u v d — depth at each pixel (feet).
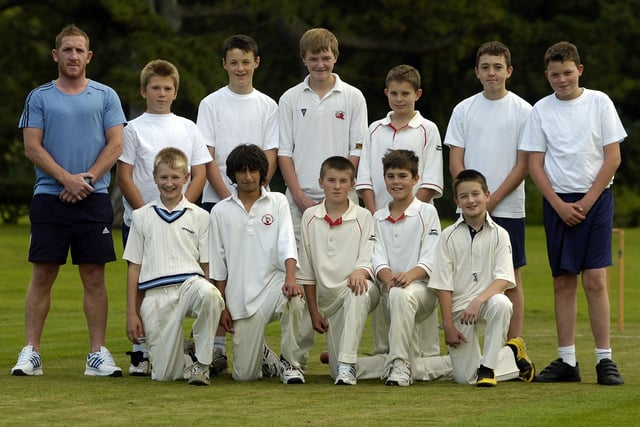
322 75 40.73
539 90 156.35
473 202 36.40
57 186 37.17
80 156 37.37
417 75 39.81
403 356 35.58
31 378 35.81
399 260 37.47
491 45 39.86
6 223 155.84
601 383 35.70
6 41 143.74
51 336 48.03
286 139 41.32
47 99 37.37
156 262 36.58
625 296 73.56
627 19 159.43
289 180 40.93
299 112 41.16
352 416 29.09
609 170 36.78
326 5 145.38
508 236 36.94
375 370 36.99
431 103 161.17
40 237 37.06
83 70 37.99
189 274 36.52
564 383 35.99
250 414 29.25
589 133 37.09
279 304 36.24
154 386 34.35
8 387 33.63
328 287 37.04
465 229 36.86
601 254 36.68
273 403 31.17
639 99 182.70
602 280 36.65
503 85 39.99
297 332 36.19
